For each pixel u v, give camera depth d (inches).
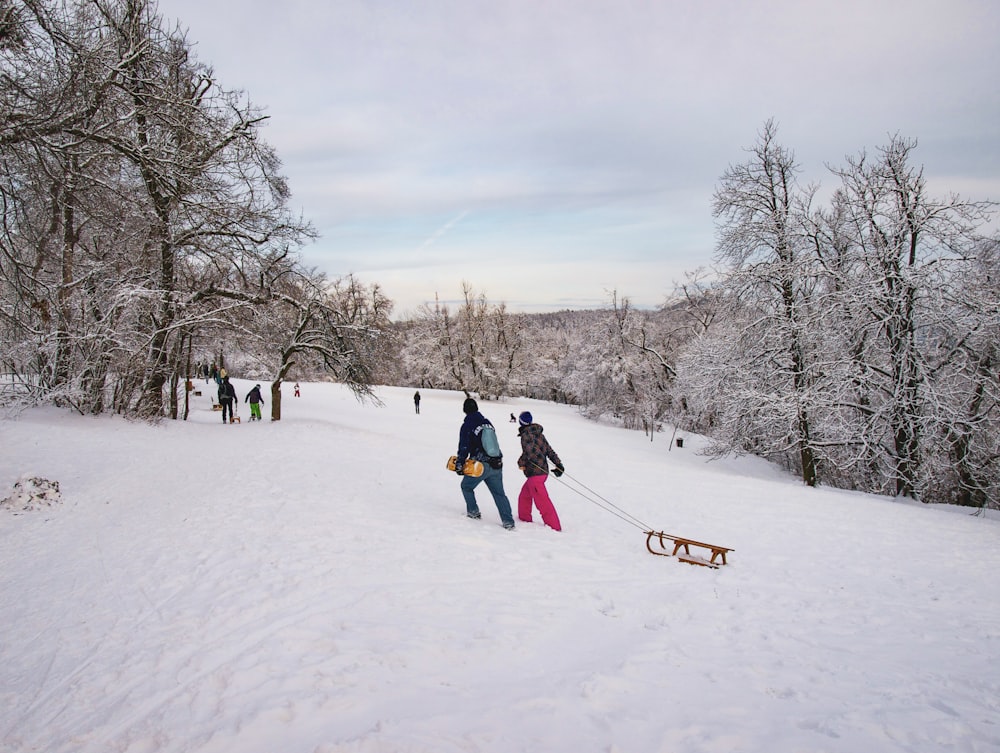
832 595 240.1
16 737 119.1
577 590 219.8
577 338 2333.9
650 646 172.2
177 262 794.8
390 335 1034.7
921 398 730.8
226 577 215.3
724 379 903.1
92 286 702.5
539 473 327.3
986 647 189.8
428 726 119.9
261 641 161.6
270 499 353.4
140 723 123.5
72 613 183.8
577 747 114.9
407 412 1499.8
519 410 1887.3
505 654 159.2
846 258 786.2
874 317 762.8
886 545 345.7
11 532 272.1
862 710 137.7
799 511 453.4
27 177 331.3
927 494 826.2
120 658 154.0
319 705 127.4
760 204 836.0
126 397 766.5
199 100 599.5
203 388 1563.7
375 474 480.4
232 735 116.9
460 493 427.2
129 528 283.4
